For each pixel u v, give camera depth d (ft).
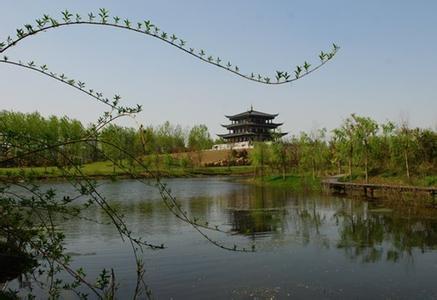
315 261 52.65
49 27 14.20
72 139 15.72
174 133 364.58
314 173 196.44
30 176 15.84
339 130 163.02
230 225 80.94
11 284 41.47
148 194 153.69
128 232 17.13
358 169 188.34
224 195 145.79
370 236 67.05
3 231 15.81
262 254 56.70
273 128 413.80
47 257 17.06
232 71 14.49
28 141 15.64
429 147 146.51
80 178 15.97
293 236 68.54
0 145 15.46
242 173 305.53
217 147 399.24
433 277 45.06
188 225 81.30
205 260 53.98
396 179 144.46
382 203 110.22
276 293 41.37
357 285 43.16
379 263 51.01
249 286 43.60
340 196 133.39
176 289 43.06
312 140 197.77
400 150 146.41
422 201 106.11
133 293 41.65
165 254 57.57
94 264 52.65
